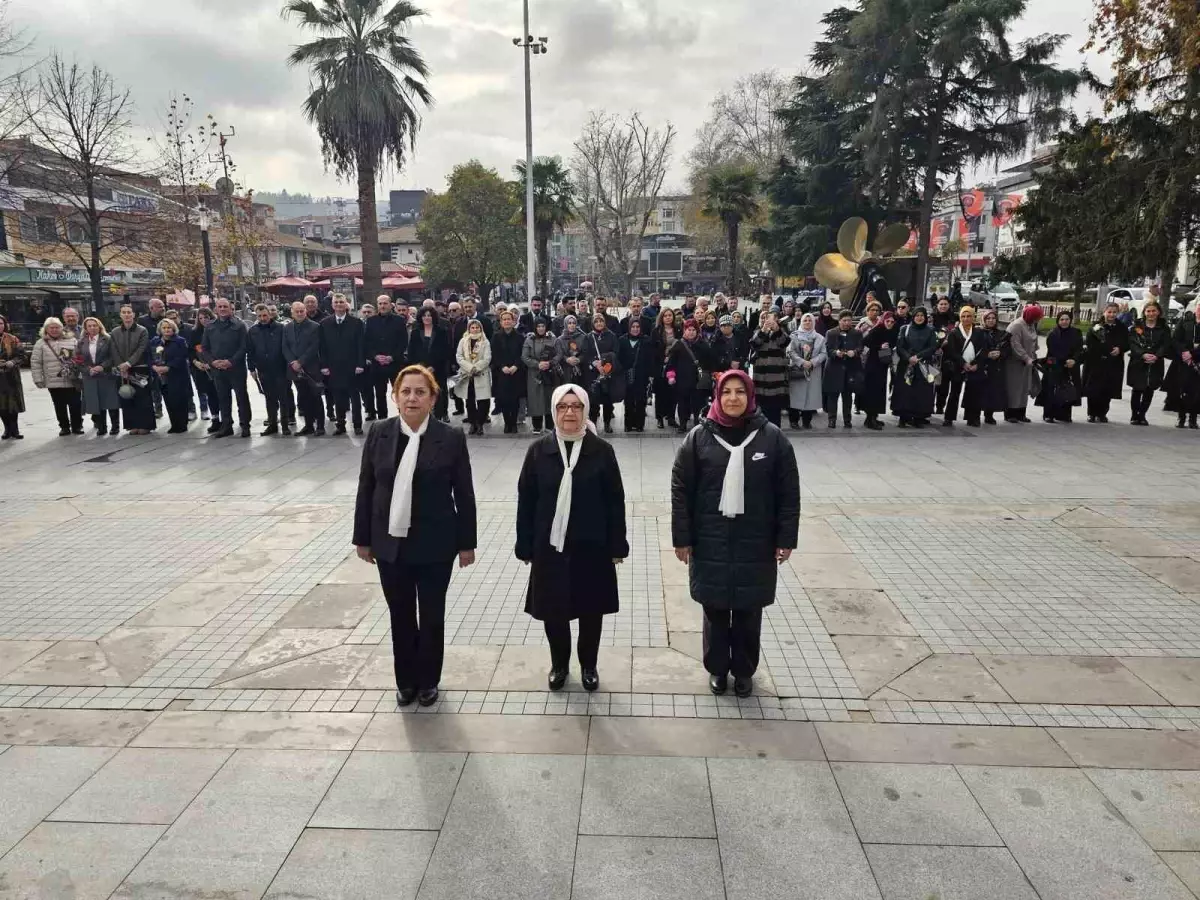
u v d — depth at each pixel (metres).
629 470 9.05
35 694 4.15
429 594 3.89
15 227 28.55
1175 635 4.71
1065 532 6.62
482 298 45.28
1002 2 26.89
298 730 3.77
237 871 2.84
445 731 3.75
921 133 31.28
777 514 3.91
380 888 2.76
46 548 6.53
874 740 3.65
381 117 22.14
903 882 2.76
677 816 3.12
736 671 4.04
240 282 35.97
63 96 21.06
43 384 11.35
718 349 10.91
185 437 11.43
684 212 67.25
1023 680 4.19
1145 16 15.15
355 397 11.48
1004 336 11.35
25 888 2.75
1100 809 3.13
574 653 4.54
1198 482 8.20
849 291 24.33
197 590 5.58
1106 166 20.17
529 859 2.89
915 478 8.54
